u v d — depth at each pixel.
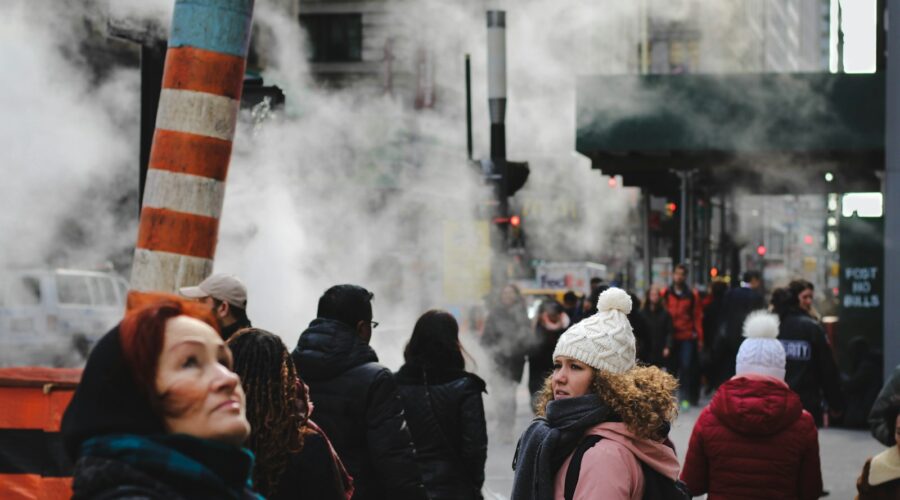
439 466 7.14
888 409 6.27
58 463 6.18
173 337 2.33
